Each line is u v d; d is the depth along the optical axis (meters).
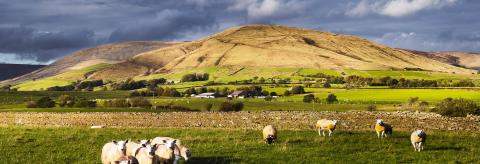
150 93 179.12
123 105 110.44
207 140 34.94
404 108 97.69
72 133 38.91
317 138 35.72
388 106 107.94
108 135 38.38
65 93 196.62
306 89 173.75
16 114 77.06
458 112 72.38
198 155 29.25
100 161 27.16
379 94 142.75
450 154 29.95
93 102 113.44
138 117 67.12
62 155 28.84
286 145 32.88
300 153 29.94
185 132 41.22
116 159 23.44
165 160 24.81
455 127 50.03
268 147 31.91
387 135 38.19
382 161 27.78
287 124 54.75
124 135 38.53
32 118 72.69
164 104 117.81
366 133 40.22
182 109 104.94
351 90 159.25
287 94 161.62
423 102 111.00
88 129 43.69
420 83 176.12
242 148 31.44
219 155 29.22
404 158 28.66
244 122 57.81
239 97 160.62
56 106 113.19
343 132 41.06
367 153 30.16
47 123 68.06
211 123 58.41
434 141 35.12
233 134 39.34
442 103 76.38
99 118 68.62
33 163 26.80
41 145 32.47
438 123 51.28
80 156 28.78
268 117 60.41
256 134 39.53
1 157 28.30
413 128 50.00
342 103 123.81
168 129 45.81
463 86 168.38
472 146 33.09
